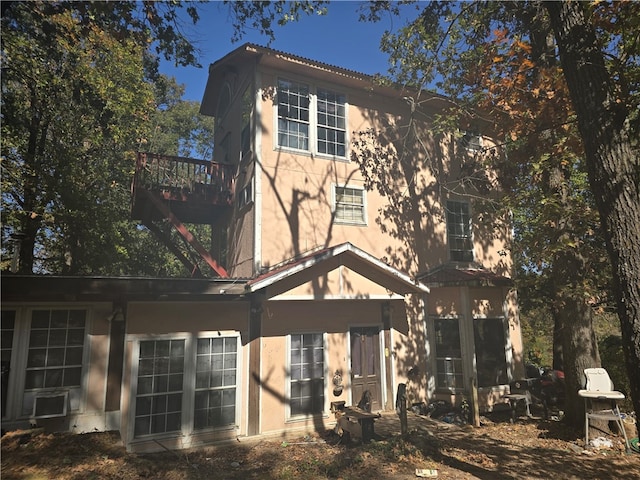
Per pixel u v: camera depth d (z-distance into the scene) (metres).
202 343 9.38
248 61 12.70
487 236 14.23
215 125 17.20
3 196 13.42
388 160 13.18
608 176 4.86
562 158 8.52
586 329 9.65
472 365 11.57
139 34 8.78
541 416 11.14
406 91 13.20
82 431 8.02
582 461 7.54
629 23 5.79
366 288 10.33
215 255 15.73
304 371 10.27
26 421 7.64
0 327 7.78
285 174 11.52
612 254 4.77
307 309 10.56
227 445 8.84
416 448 8.08
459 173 14.20
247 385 9.63
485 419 10.86
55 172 14.31
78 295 8.09
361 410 9.16
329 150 12.38
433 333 12.34
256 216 10.88
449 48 10.58
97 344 8.44
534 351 21.38
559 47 5.60
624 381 11.42
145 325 8.87
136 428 8.47
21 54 11.23
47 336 8.09
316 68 12.03
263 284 8.72
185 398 8.96
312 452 8.20
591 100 5.13
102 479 6.24
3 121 11.90
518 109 9.21
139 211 13.28
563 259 9.55
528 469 7.15
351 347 11.08
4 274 7.32
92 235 15.02
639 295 4.45
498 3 9.70
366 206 12.48
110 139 16.14
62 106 14.09
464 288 12.06
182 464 7.53
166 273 23.38
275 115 11.73
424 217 13.29
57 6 8.59
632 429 9.26
